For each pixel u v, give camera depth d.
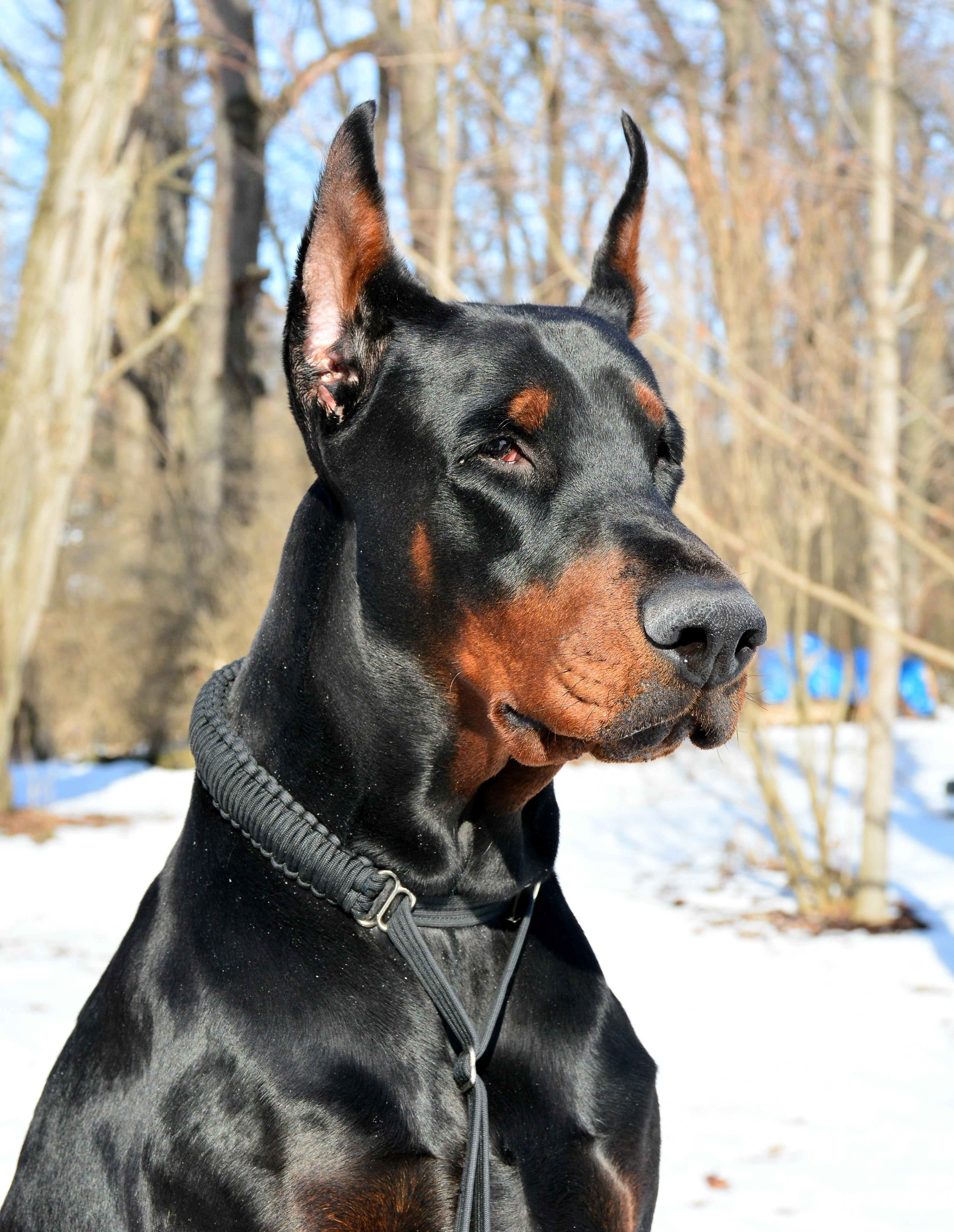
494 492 2.11
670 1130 4.07
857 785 8.79
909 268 6.62
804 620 6.96
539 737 2.08
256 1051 1.98
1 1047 4.68
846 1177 3.71
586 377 2.21
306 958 2.06
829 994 5.51
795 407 5.50
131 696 14.77
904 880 7.88
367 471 2.21
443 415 2.15
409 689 2.15
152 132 17.41
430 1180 2.00
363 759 2.16
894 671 6.79
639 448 2.21
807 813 10.10
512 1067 2.11
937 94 6.84
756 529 6.66
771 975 5.80
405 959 2.11
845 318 6.79
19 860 8.80
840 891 7.22
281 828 2.10
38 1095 4.24
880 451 6.60
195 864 2.21
